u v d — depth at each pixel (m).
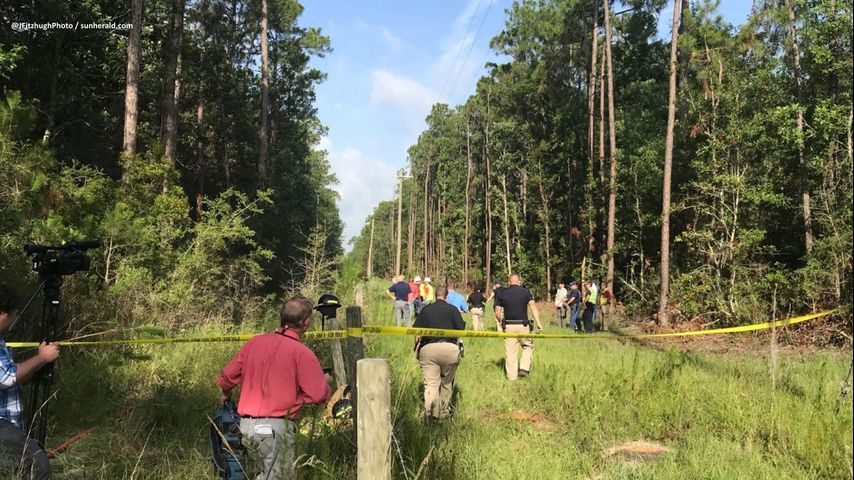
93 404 5.59
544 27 38.09
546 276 42.12
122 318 8.35
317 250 14.96
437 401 6.43
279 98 43.16
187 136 33.00
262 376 3.56
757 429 5.47
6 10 18.73
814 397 6.32
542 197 41.69
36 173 7.44
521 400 7.47
